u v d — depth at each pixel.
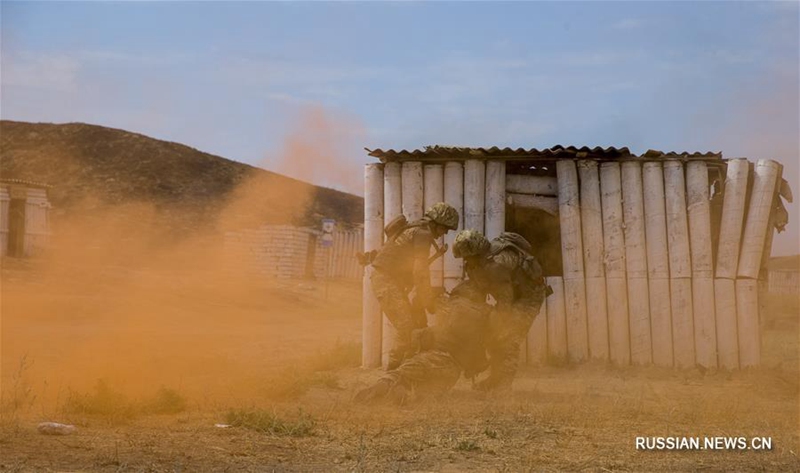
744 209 15.62
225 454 7.25
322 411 9.76
